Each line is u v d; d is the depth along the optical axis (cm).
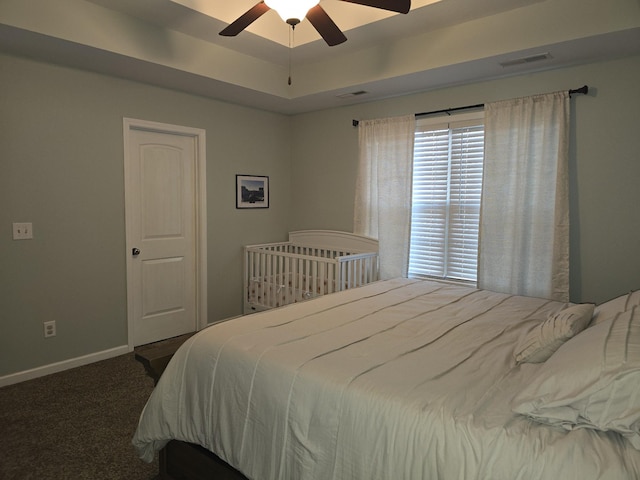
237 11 318
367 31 329
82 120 333
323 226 484
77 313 340
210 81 365
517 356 173
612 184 311
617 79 305
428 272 411
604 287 319
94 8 284
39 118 311
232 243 456
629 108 302
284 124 502
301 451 148
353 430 139
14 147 301
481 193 362
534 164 337
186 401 187
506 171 348
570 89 322
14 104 299
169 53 326
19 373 312
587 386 121
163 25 318
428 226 408
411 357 173
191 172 421
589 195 320
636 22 254
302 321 220
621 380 118
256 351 176
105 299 357
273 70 406
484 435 120
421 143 407
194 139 420
